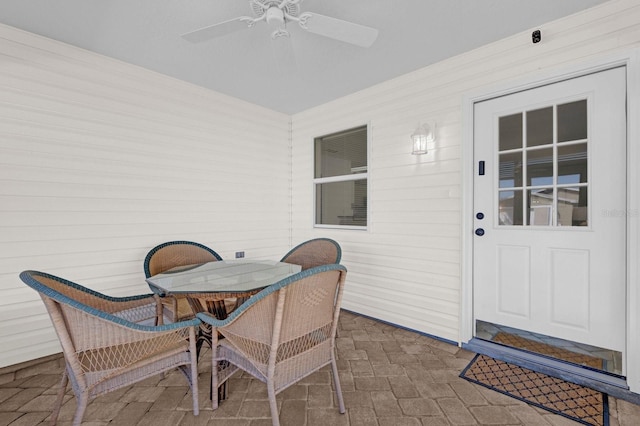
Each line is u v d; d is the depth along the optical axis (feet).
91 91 8.45
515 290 7.80
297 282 4.68
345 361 7.60
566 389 6.33
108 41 7.93
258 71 9.64
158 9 6.66
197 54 8.61
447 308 8.78
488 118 8.21
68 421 5.46
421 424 5.37
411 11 6.75
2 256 7.20
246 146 12.19
